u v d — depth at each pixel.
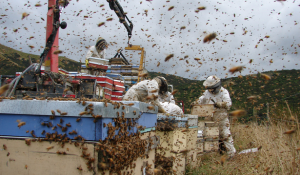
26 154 2.33
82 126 2.25
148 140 3.68
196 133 6.14
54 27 4.30
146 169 3.54
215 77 8.24
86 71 6.48
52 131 2.30
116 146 2.41
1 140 2.39
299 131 5.46
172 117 4.78
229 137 7.67
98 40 7.03
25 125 2.37
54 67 4.45
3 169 2.37
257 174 4.74
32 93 3.85
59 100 2.49
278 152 5.12
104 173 2.19
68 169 2.23
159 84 6.72
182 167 5.11
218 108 7.86
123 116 2.69
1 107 2.40
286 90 19.03
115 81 6.15
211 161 6.04
